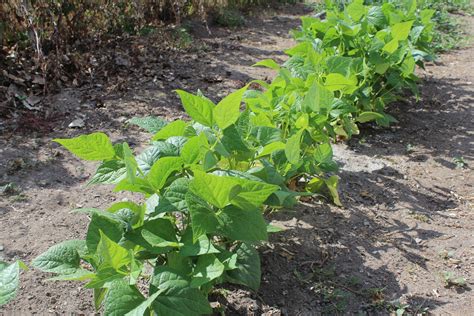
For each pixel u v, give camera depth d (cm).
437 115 561
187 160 238
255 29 891
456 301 293
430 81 668
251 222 228
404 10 651
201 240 225
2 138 449
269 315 271
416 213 377
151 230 228
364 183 414
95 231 230
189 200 216
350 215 366
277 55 745
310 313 277
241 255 252
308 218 357
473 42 867
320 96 327
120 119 500
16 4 598
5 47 599
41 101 520
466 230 360
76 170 412
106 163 242
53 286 289
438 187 417
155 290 214
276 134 287
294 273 303
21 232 334
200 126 272
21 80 536
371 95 504
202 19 866
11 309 273
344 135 474
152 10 800
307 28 537
